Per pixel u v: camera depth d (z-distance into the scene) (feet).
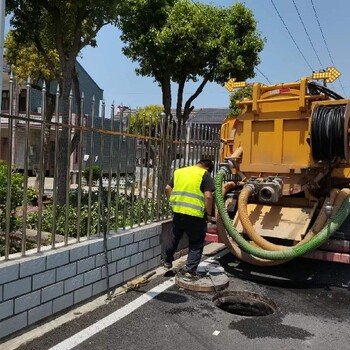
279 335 13.65
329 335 13.80
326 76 20.54
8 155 12.41
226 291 17.78
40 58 41.16
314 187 20.27
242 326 14.24
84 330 13.19
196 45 32.91
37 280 13.03
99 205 16.61
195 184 18.60
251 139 21.79
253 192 19.77
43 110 13.60
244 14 34.94
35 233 18.24
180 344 12.67
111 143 17.11
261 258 18.44
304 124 20.36
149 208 20.92
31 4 25.25
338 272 21.43
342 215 18.16
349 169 20.70
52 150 20.24
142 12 32.50
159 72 35.22
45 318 13.50
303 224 19.38
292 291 18.35
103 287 16.38
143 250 19.07
